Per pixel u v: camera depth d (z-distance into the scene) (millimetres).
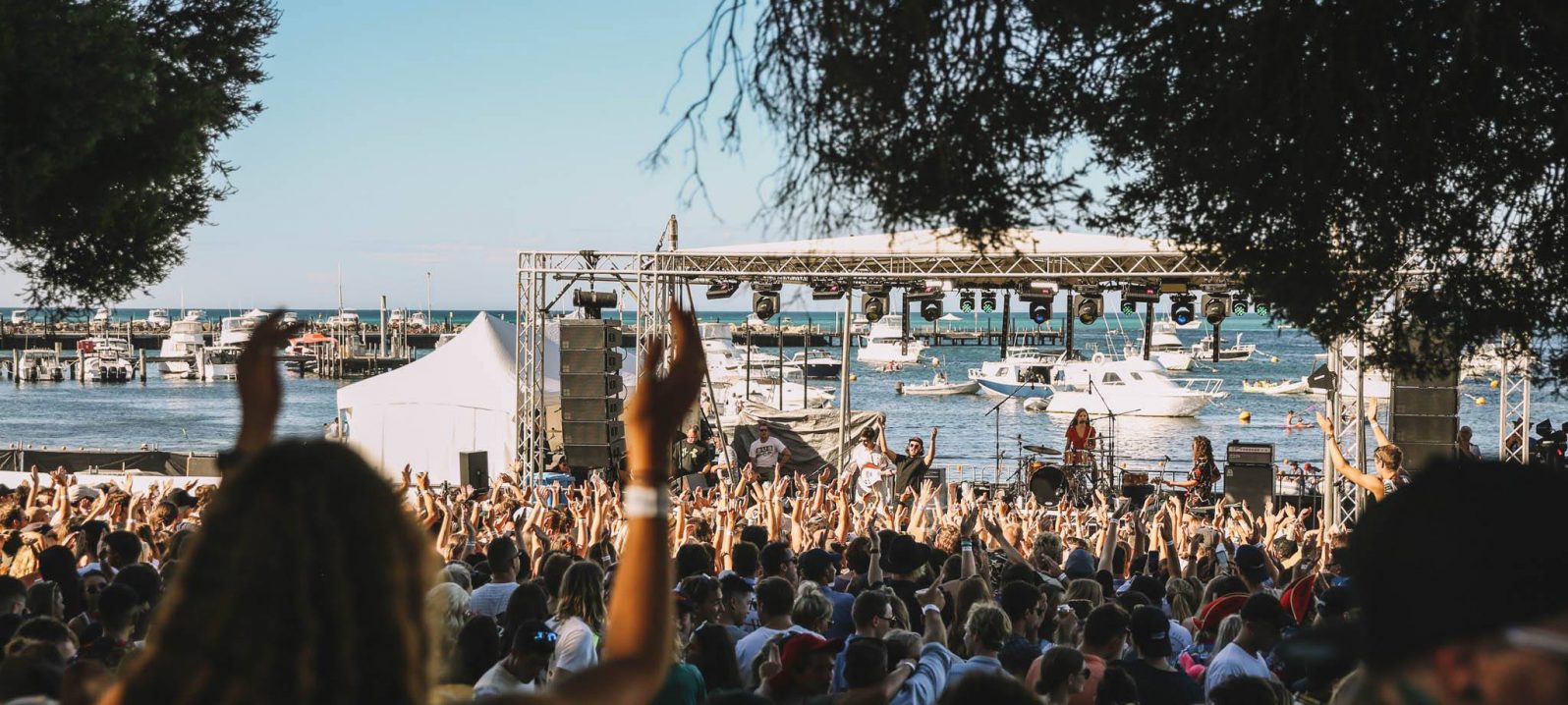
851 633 6488
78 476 20547
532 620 4875
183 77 8539
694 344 1446
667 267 19172
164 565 6605
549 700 1242
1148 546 11562
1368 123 4133
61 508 9805
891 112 3602
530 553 9320
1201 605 7266
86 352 95250
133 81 7477
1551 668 887
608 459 19688
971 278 18250
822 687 4402
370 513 1132
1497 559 902
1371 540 981
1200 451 19578
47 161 6973
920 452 19250
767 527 10266
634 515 1376
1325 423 8211
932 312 20328
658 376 1433
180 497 11031
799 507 10883
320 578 1086
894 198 3678
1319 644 1070
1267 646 4938
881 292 20250
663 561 1364
